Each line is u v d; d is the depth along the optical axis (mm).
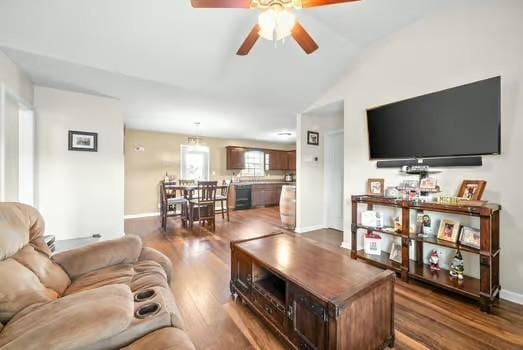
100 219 3352
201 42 2445
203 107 3988
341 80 3355
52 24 2006
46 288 1194
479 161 2080
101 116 3365
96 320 814
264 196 7320
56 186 3055
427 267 2359
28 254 1267
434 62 2375
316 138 4516
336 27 2598
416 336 1522
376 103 2904
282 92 3521
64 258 1521
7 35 2014
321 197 4598
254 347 1440
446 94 2197
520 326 1605
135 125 5344
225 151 7199
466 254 2191
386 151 2713
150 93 3293
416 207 2178
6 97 2387
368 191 2945
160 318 961
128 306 943
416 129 2424
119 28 2152
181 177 6418
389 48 2756
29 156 2809
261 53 2750
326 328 1143
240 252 1900
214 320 1698
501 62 1969
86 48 2273
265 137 7242
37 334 745
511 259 1915
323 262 1618
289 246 1954
